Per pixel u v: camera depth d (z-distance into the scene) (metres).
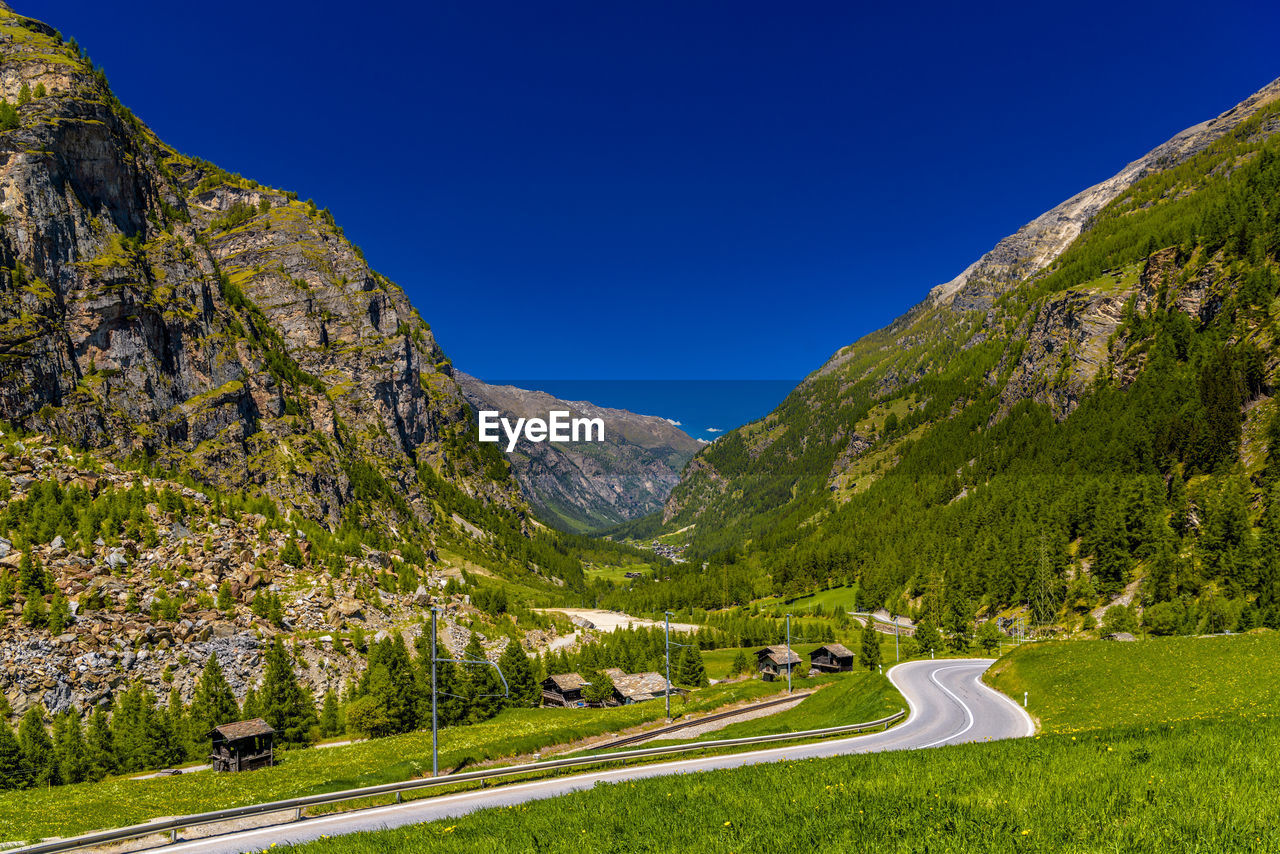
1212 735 23.73
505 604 162.38
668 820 20.33
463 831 22.20
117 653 86.81
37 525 98.69
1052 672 70.00
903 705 70.62
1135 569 152.25
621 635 159.88
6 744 65.44
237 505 135.75
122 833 32.59
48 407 151.25
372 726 87.62
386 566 148.50
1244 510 134.88
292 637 103.56
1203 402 182.12
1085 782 18.06
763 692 104.56
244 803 48.31
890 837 15.25
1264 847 12.42
